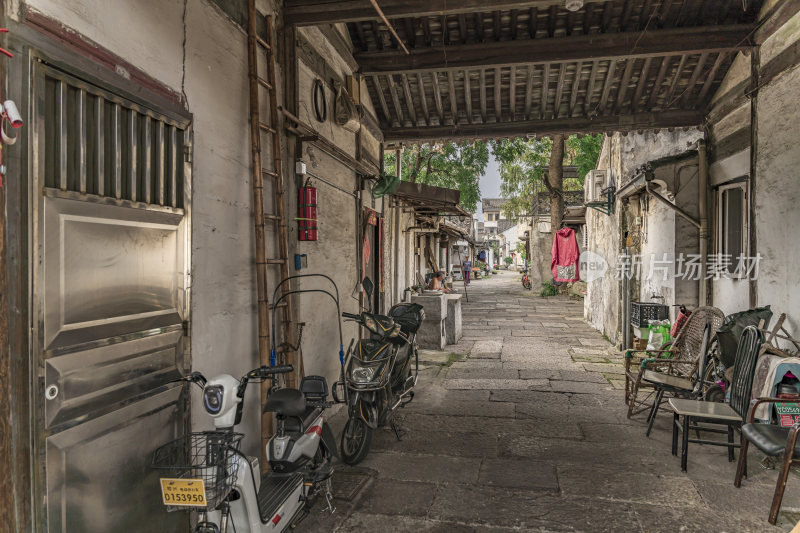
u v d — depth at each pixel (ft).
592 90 21.44
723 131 20.61
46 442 5.78
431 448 13.87
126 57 7.29
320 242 16.19
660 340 24.11
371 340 14.44
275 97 12.57
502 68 20.38
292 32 13.87
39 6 5.74
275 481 9.32
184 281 8.62
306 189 14.24
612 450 13.52
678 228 23.79
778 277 15.64
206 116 9.61
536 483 11.55
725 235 21.09
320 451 10.55
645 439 14.34
